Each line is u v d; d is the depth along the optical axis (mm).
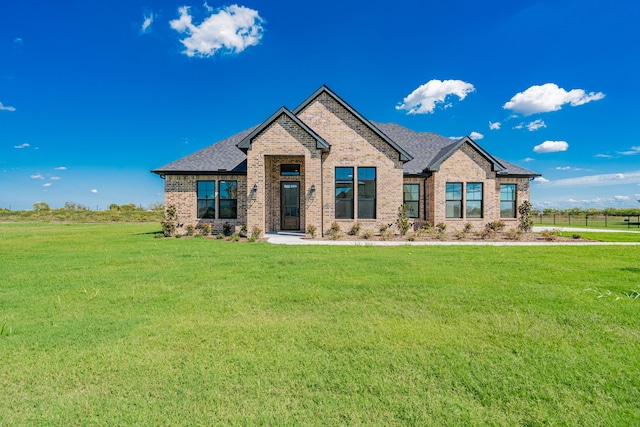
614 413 2566
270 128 15609
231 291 6160
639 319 4664
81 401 2723
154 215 39375
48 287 6492
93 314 4930
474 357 3502
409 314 4895
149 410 2596
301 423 2434
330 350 3674
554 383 2998
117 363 3375
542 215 33219
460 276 7328
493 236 16375
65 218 38375
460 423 2443
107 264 8930
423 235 16031
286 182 18812
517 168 19969
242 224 17781
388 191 16578
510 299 5586
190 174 17906
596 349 3711
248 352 3623
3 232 20250
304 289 6285
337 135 16625
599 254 10703
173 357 3506
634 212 35625
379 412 2568
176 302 5520
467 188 18000
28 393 2852
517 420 2484
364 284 6617
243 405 2660
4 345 3799
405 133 22969
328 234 16359
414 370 3225
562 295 5840
